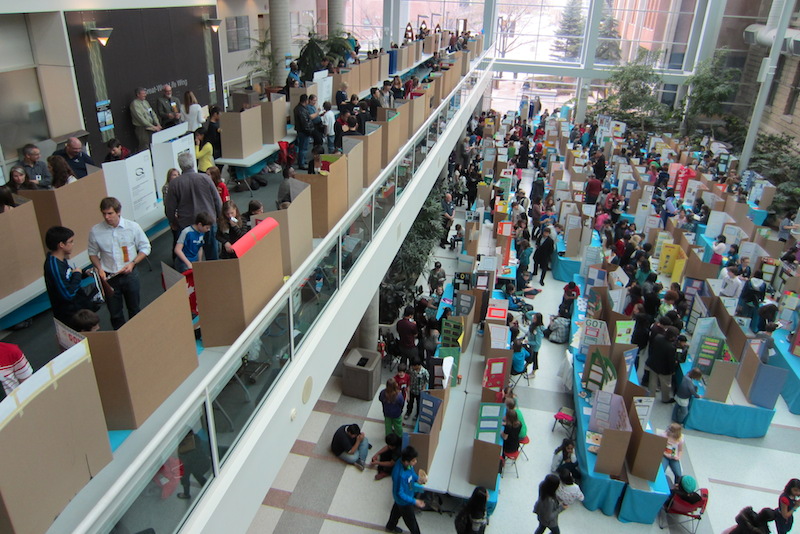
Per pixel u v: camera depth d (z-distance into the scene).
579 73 28.11
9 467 2.51
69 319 4.12
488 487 7.72
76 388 2.92
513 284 12.95
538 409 10.21
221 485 3.70
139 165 6.52
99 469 3.17
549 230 14.46
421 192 10.41
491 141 22.12
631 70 25.41
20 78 8.16
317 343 5.29
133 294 4.65
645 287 11.66
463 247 14.92
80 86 8.75
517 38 29.14
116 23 9.49
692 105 24.77
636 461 7.84
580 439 8.77
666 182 18.92
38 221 5.12
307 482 8.42
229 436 3.86
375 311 10.48
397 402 8.58
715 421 9.66
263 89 12.34
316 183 6.07
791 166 19.70
